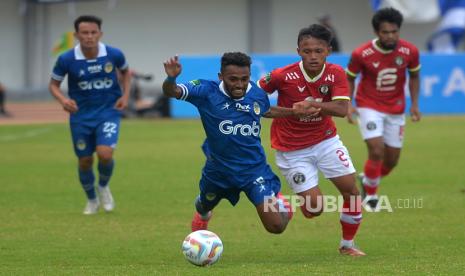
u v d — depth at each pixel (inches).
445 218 1112.8
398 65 1182.3
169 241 981.8
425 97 2556.6
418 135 2107.5
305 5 3590.1
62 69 1156.5
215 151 837.8
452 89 2561.5
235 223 1102.4
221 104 823.1
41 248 940.0
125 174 1556.3
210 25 3619.6
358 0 3587.6
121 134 2222.0
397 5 3211.1
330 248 938.1
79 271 804.6
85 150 1163.3
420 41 3526.1
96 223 1101.7
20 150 1941.4
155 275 776.3
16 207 1229.7
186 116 2645.2
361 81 1210.0
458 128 2234.3
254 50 3595.0
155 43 3639.3
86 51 1146.0
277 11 3590.1
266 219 836.0
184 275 772.0
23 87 3644.2
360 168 1622.8
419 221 1094.4
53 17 3624.5
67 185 1445.6
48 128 2439.7
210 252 795.4
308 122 906.1
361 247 938.7
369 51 1181.1
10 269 820.6
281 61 2518.5
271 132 943.7
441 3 3191.4
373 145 1185.4
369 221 1102.4
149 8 3627.0
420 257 868.6
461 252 893.8
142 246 951.6
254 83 844.6
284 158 927.0
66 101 1134.4
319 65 869.2
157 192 1359.5
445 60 2551.7
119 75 1187.9
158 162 1713.8
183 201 1275.8
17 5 3612.2
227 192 863.1
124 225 1087.0
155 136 2172.7
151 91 3612.2
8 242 975.6
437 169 1572.3
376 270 792.3
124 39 3644.2
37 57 3639.3
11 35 3634.4
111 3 3619.6
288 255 896.9
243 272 782.5
